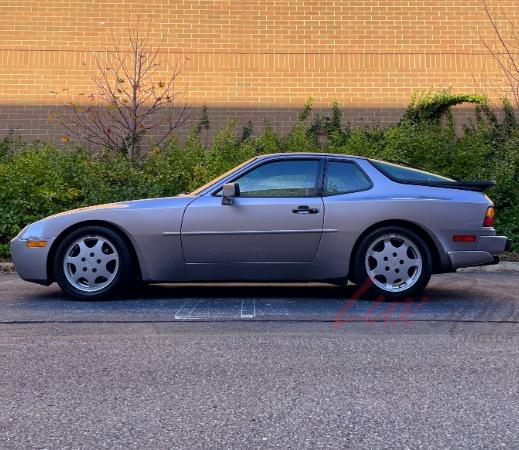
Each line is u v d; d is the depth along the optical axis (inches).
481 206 260.8
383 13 535.2
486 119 515.5
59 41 525.7
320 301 266.8
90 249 261.3
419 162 435.8
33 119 512.7
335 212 257.1
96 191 412.2
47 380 169.5
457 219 258.1
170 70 523.8
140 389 162.7
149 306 256.2
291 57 532.1
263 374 173.6
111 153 468.8
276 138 467.8
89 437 134.8
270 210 257.3
